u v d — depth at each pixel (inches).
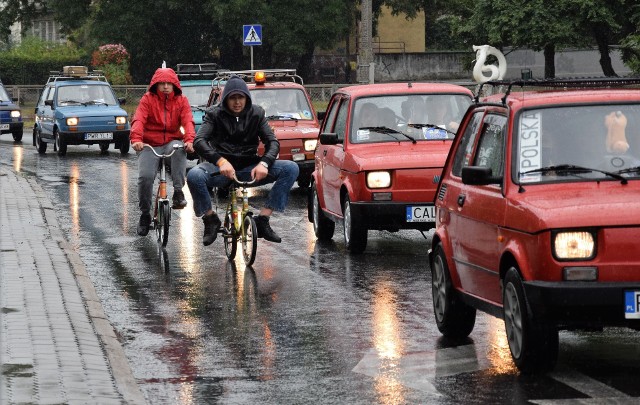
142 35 5556.1
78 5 5664.4
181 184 1380.4
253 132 1226.6
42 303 953.5
